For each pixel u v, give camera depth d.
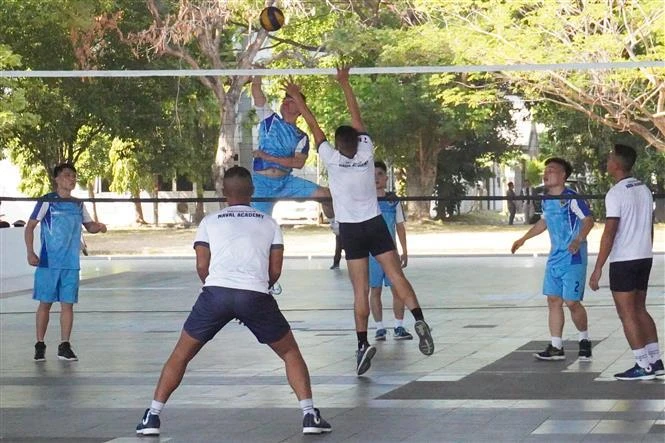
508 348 13.90
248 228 8.78
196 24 38.50
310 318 18.16
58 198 13.55
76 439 8.83
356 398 10.51
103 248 40.47
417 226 49.53
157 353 14.36
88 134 49.56
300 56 41.00
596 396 10.27
